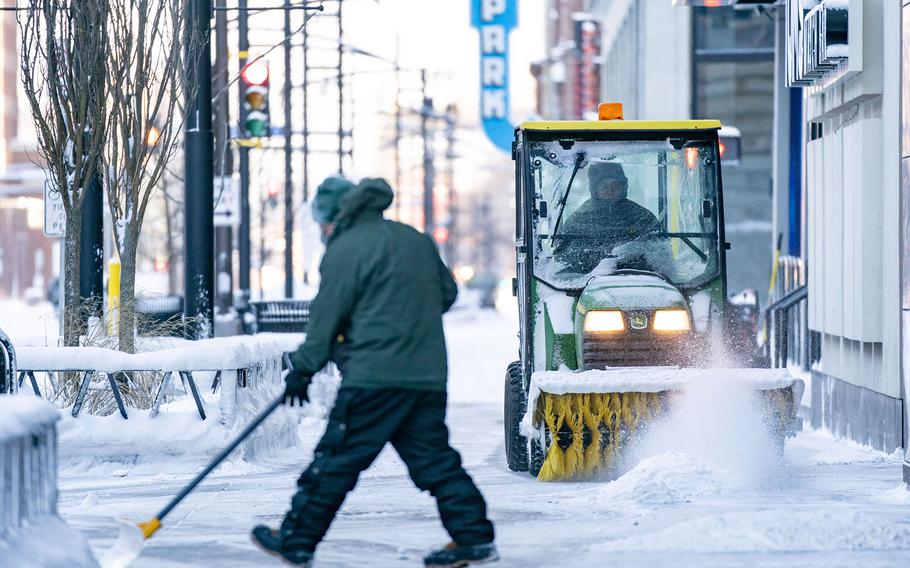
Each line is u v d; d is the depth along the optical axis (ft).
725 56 278.67
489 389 213.05
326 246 57.62
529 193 99.86
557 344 97.60
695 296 99.40
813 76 124.26
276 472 101.55
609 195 100.07
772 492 84.94
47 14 122.52
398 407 55.67
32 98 124.16
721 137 157.28
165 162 128.36
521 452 99.45
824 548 63.67
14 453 52.90
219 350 103.55
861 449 115.96
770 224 275.18
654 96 280.92
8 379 87.25
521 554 63.16
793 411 91.04
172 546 66.18
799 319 153.07
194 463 101.86
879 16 115.44
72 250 127.03
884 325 113.70
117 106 125.29
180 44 126.82
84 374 103.09
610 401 91.25
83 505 81.97
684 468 83.46
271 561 61.98
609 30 422.82
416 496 84.89
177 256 415.64
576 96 483.10
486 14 448.65
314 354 55.57
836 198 126.31
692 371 91.71
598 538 67.56
